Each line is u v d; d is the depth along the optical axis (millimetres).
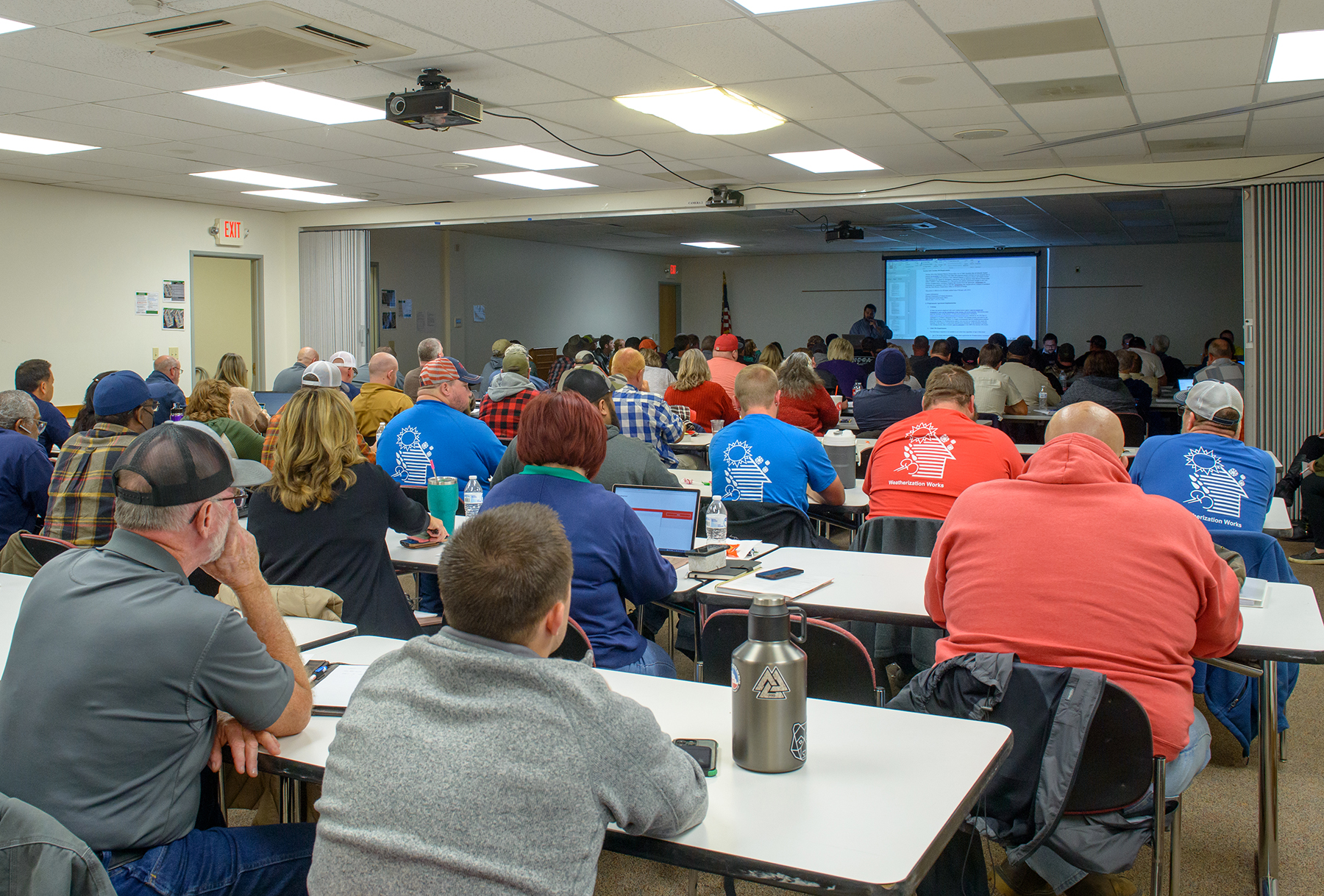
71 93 5105
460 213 9633
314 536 2502
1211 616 1794
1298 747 3189
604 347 10805
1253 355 6805
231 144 6492
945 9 3695
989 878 2273
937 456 3072
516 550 1147
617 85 4887
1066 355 10023
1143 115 5520
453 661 1114
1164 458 2973
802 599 2434
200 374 9625
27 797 1323
